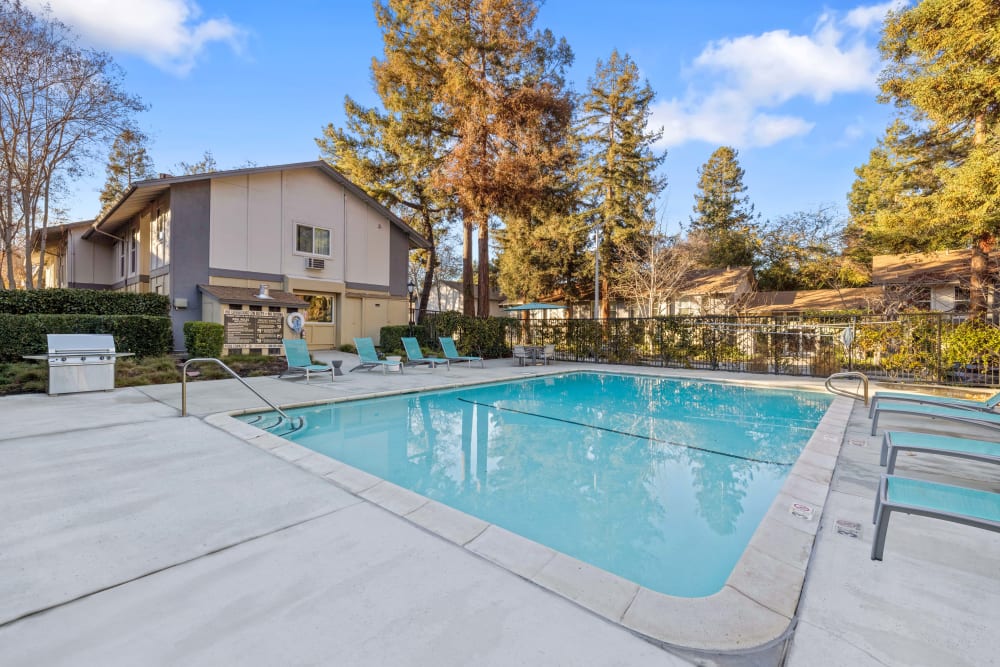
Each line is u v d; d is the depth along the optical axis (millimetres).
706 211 37969
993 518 2527
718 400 10328
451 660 1932
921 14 12539
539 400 10172
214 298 13297
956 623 2266
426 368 14625
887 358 12070
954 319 11273
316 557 2797
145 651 1950
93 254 21094
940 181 16312
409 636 2078
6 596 2326
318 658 1925
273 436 5488
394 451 6262
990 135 12750
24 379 8750
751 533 4008
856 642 2121
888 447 4465
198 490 3859
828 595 2506
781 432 7484
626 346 16781
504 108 17531
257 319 13633
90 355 8484
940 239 16719
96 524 3186
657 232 25719
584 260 28266
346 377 11617
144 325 11398
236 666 1871
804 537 3188
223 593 2396
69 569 2602
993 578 2688
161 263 14953
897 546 3076
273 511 3471
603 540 3871
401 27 18844
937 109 12734
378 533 3141
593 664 1940
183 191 13914
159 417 6430
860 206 30625
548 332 19062
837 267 26406
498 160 17500
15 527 3115
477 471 5547
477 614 2260
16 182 17766
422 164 20078
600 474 5488
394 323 19438
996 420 4828
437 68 18719
